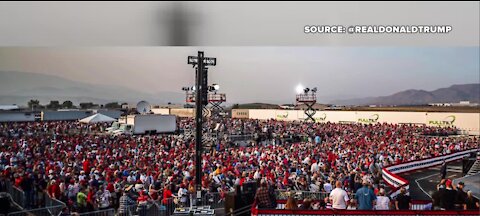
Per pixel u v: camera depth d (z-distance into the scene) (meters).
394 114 64.88
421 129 54.25
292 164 21.02
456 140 42.41
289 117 81.56
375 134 47.47
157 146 29.38
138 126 46.19
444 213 10.96
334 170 19.73
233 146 39.09
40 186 14.82
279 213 11.03
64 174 15.98
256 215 11.03
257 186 14.71
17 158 21.62
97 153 24.27
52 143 29.77
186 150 27.83
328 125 59.81
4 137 38.41
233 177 18.22
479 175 25.11
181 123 60.47
